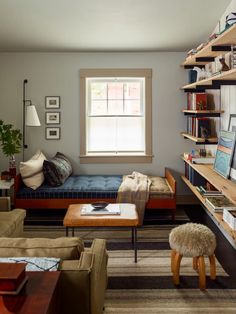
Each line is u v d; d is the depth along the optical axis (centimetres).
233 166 329
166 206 456
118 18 419
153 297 270
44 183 480
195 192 422
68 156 546
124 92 548
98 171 549
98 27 442
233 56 324
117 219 324
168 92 538
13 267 139
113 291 280
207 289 282
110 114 549
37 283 144
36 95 536
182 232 284
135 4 389
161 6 393
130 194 452
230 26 284
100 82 546
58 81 535
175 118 541
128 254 353
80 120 539
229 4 387
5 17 415
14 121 539
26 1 382
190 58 448
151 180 504
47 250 174
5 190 490
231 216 297
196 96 459
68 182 488
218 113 430
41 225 448
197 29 449
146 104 539
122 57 533
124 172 550
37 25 436
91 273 165
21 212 356
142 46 506
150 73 534
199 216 480
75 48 513
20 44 497
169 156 546
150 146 545
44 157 515
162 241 388
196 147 543
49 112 539
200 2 386
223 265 327
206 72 443
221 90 427
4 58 531
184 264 327
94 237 404
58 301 154
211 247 280
